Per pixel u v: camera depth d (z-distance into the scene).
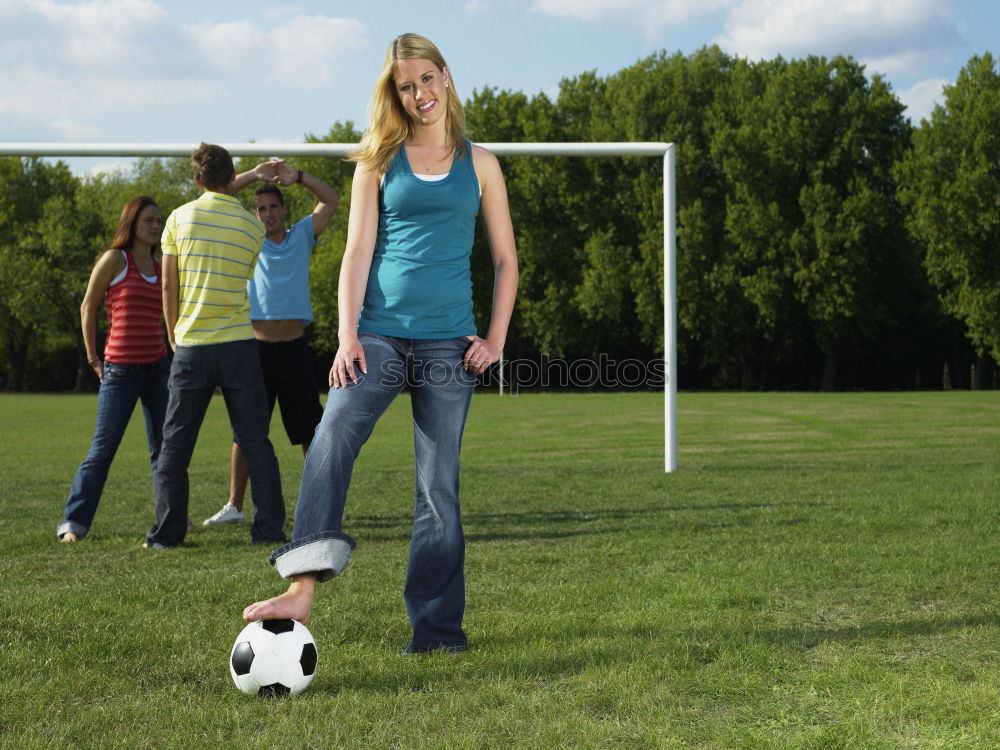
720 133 36.03
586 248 37.31
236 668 2.44
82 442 13.31
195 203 4.93
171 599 3.57
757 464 9.01
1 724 2.21
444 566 2.87
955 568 3.96
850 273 35.41
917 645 2.84
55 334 47.09
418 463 2.89
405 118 2.78
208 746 2.06
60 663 2.72
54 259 46.97
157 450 5.50
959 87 35.31
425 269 2.78
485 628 3.10
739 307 36.56
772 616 3.22
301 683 2.44
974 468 8.30
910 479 7.43
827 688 2.42
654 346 38.06
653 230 36.72
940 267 34.91
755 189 36.06
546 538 4.94
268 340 5.63
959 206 34.03
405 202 2.76
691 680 2.49
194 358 4.83
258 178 5.73
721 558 4.29
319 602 3.50
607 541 4.81
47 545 4.95
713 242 37.00
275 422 16.91
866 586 3.67
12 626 3.16
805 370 43.31
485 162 2.95
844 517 5.44
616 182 38.12
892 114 36.81
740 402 23.75
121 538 5.16
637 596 3.53
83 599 3.56
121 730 2.17
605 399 26.73
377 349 2.75
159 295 5.39
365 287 2.80
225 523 5.79
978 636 2.91
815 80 36.62
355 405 2.68
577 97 40.06
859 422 15.50
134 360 5.31
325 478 2.59
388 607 3.42
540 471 8.55
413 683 2.53
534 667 2.63
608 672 2.56
